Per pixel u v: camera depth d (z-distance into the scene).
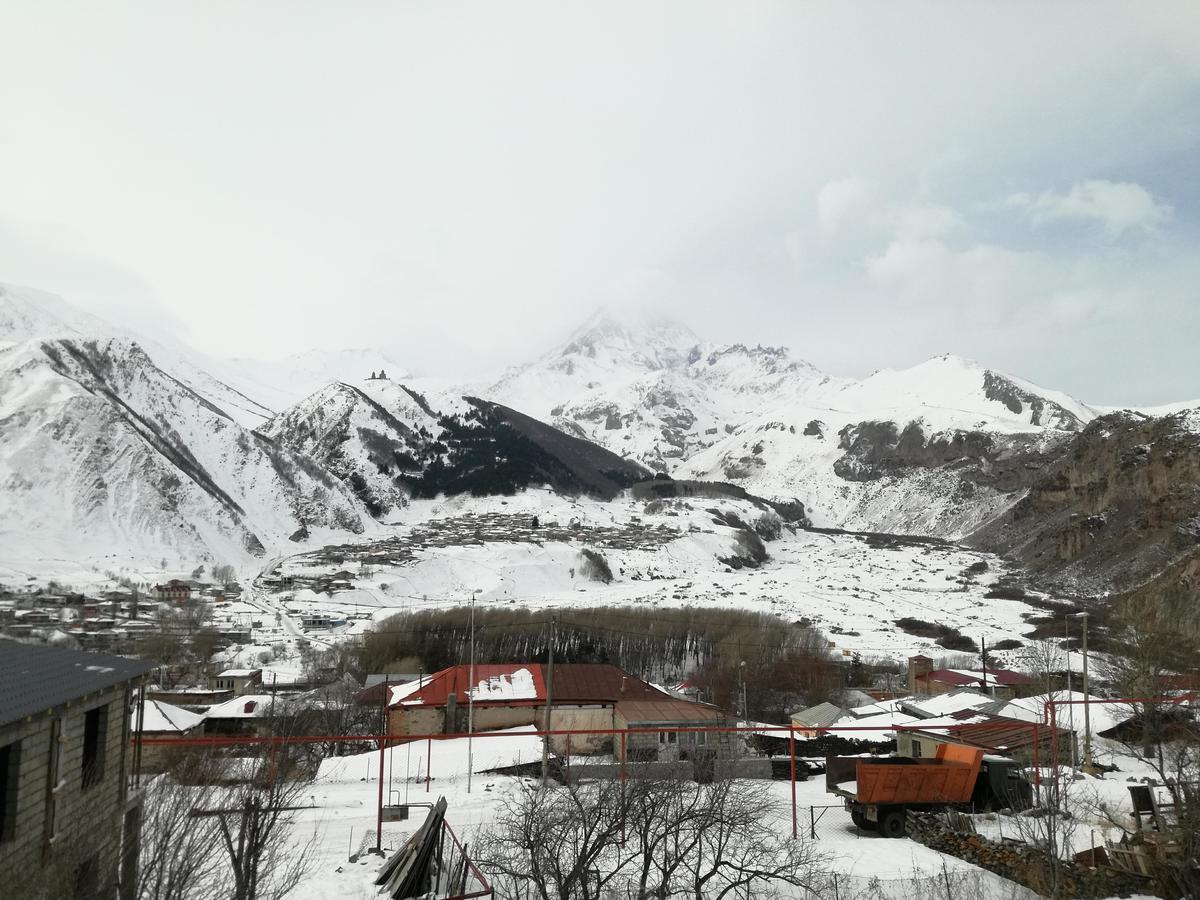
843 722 70.62
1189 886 27.95
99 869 22.86
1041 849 31.31
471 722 66.56
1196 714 57.59
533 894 29.47
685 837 30.33
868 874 33.12
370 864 33.34
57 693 21.09
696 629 127.81
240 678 92.69
